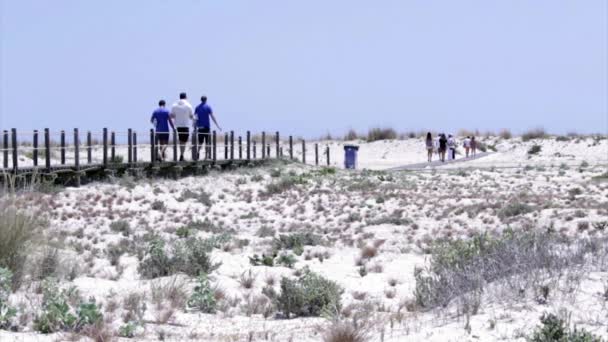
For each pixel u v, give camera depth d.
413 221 59.97
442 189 79.12
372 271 38.84
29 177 63.78
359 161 137.12
